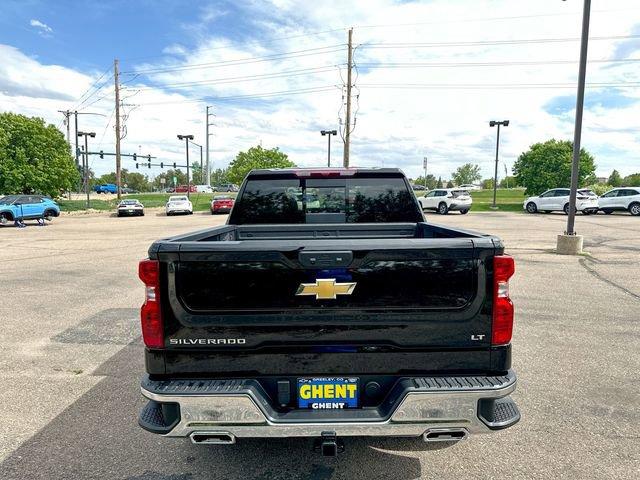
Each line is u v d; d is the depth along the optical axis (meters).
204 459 3.02
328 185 4.62
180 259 2.37
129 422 3.52
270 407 2.40
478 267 2.39
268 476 2.83
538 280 8.81
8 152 34.34
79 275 9.78
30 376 4.39
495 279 2.40
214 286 2.38
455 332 2.42
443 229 3.71
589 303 7.07
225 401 2.32
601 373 4.38
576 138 11.93
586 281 8.72
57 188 37.62
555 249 12.85
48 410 3.71
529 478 2.78
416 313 2.40
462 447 3.14
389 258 2.37
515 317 6.30
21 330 5.86
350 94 32.19
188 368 2.43
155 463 2.98
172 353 2.43
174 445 3.20
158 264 2.38
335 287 2.38
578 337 5.44
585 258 11.56
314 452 3.10
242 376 2.45
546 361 4.68
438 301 2.40
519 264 10.66
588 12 11.26
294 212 4.65
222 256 2.36
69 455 3.07
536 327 5.84
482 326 2.42
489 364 2.44
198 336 2.41
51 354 4.99
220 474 2.85
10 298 7.66
